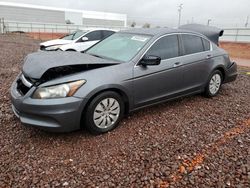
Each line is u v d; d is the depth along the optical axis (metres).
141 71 3.73
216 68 5.03
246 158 3.02
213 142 3.39
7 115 4.05
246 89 6.14
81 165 2.83
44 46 11.03
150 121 3.98
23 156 2.96
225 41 25.61
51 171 2.71
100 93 3.35
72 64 3.23
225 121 4.09
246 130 3.79
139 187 2.50
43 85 3.05
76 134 3.48
